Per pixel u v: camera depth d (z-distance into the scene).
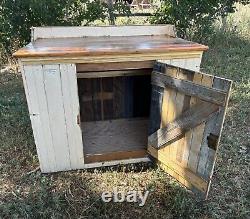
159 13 6.78
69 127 2.97
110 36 3.95
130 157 3.33
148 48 2.80
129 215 2.70
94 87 4.23
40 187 2.96
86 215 2.71
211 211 2.72
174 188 2.93
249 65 6.46
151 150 3.21
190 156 2.61
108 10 6.34
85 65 2.74
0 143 3.70
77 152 3.12
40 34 3.77
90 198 2.86
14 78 5.91
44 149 3.02
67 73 2.71
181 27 6.89
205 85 2.28
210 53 7.22
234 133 4.00
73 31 3.87
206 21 7.24
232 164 3.35
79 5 6.05
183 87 2.52
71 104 2.86
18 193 2.91
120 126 4.14
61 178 3.09
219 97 2.17
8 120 4.25
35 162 3.35
